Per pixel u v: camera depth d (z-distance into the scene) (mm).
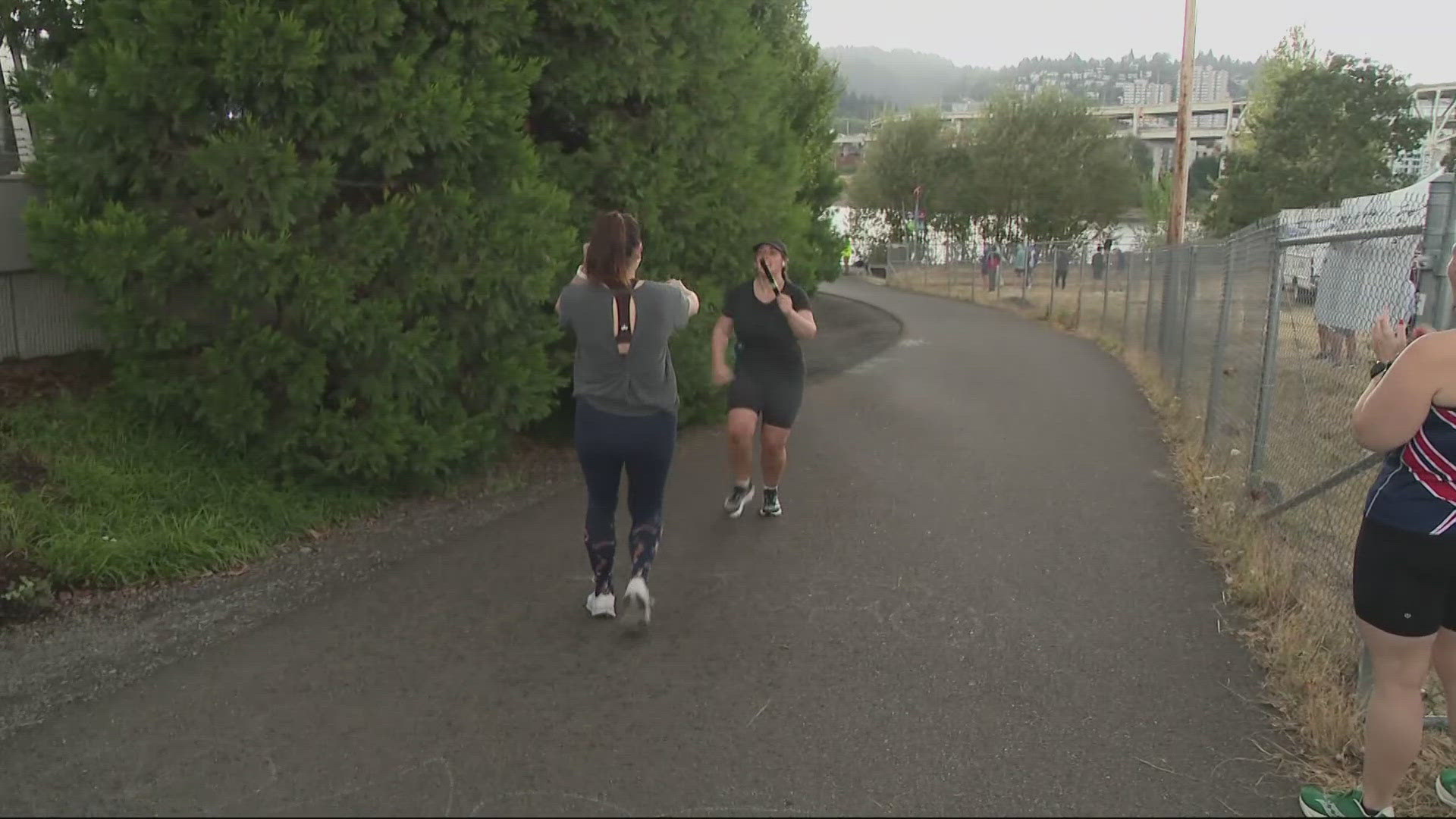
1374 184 35406
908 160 47031
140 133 5340
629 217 4375
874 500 6656
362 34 5492
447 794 3299
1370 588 2900
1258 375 6520
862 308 25250
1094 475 7406
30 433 5590
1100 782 3393
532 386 6480
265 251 5305
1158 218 45656
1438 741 3523
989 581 5191
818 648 4391
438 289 5852
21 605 4508
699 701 3916
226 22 5172
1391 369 2785
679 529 6004
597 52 7211
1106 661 4266
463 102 5855
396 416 5918
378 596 4914
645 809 3230
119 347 5582
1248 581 4910
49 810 3197
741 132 8422
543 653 4320
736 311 5895
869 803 3273
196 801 3254
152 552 4973
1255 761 3504
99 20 5590
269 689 3975
